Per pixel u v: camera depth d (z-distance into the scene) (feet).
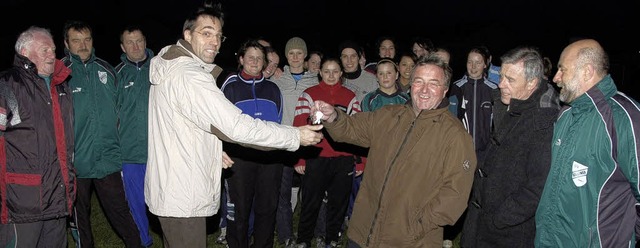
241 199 13.94
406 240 9.41
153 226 17.29
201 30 9.80
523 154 9.48
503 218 9.50
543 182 9.12
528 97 9.61
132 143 14.66
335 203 15.42
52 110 11.21
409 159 9.48
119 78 14.61
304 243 15.71
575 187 8.61
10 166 10.73
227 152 13.66
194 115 9.34
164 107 9.56
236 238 14.29
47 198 11.10
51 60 11.07
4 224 10.91
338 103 15.31
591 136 8.42
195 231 9.97
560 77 8.91
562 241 8.93
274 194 14.30
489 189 9.94
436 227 9.30
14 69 10.92
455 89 15.89
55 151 11.21
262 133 9.52
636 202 8.48
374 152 10.21
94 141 13.83
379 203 9.64
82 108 13.60
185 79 9.25
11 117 10.59
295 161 15.29
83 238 14.38
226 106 9.29
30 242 11.18
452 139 9.27
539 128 9.27
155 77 9.72
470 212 10.66
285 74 16.84
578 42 8.78
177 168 9.55
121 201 14.65
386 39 20.40
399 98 15.61
